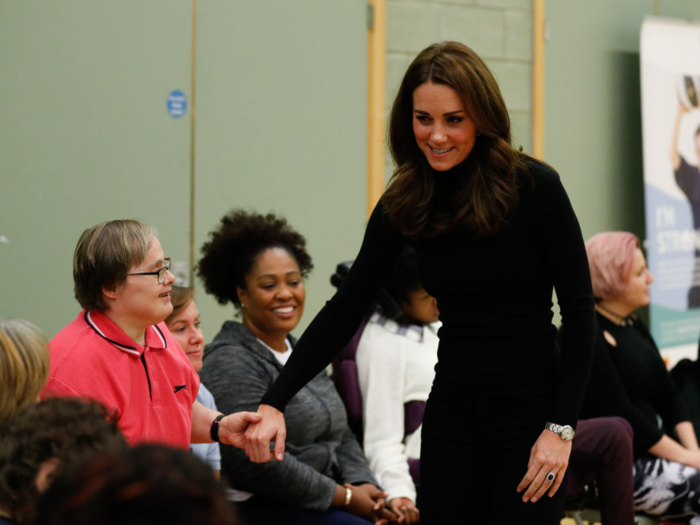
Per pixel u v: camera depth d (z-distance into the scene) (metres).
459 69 4.11
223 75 9.30
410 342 7.04
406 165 4.46
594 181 11.95
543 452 4.15
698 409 8.44
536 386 4.32
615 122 12.10
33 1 8.30
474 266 4.30
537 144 11.38
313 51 9.80
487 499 4.46
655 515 7.46
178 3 8.98
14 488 2.57
